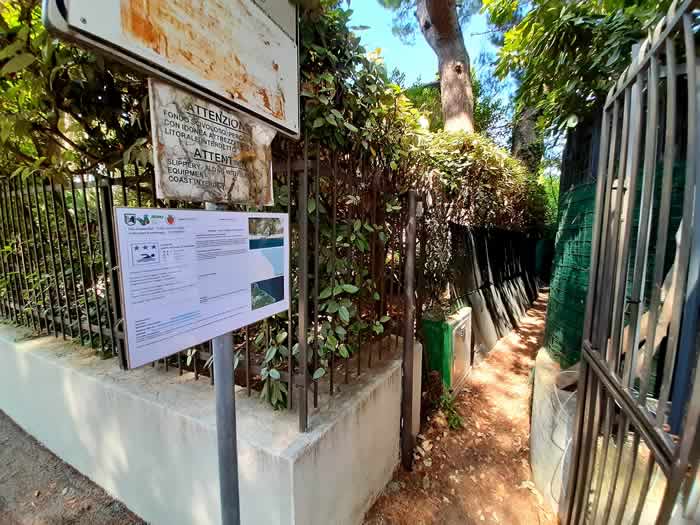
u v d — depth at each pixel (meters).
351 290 1.57
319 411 1.52
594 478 1.45
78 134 1.62
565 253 2.44
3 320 2.69
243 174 1.00
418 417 2.44
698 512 0.78
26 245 2.31
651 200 1.02
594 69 2.02
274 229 1.15
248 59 0.98
